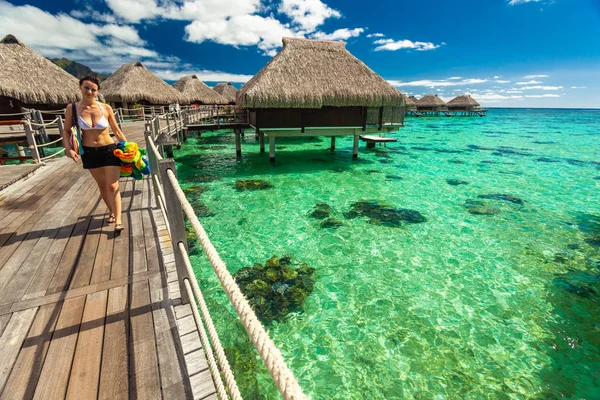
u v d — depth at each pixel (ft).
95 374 6.68
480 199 34.06
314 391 11.89
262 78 40.98
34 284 9.72
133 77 90.12
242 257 21.12
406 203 32.35
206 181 38.78
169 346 7.54
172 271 10.57
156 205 16.93
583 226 26.86
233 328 14.66
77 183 21.03
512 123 172.55
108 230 13.70
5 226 13.89
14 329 7.84
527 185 40.06
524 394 11.80
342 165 49.80
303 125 46.70
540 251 22.49
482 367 12.96
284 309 16.25
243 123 52.29
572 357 13.46
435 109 196.65
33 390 6.25
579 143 83.25
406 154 62.23
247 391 11.67
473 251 22.36
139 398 6.23
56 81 55.36
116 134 12.95
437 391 11.89
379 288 18.08
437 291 17.88
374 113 48.91
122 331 7.93
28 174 22.39
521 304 16.83
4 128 44.50
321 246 22.79
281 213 28.73
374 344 14.10
